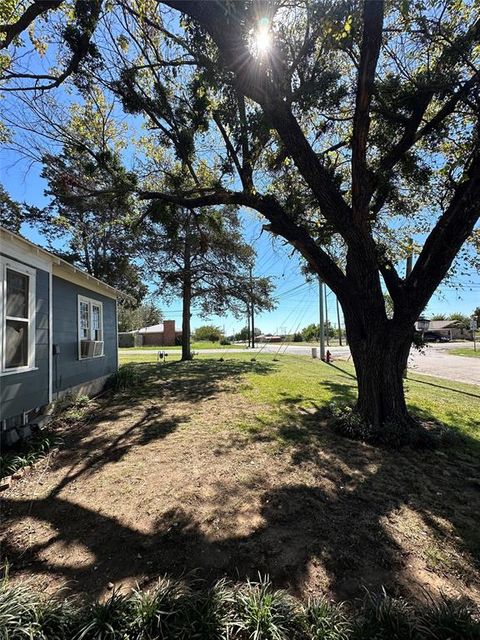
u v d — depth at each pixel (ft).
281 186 21.07
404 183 18.88
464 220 14.44
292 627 5.71
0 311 14.07
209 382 32.30
